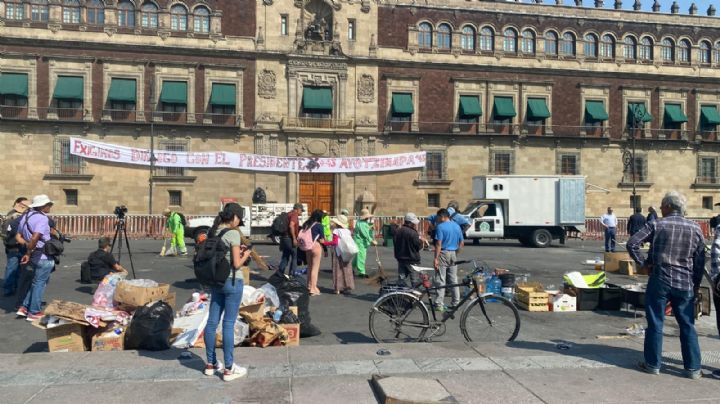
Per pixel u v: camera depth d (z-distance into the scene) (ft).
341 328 33.12
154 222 104.63
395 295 28.84
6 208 109.40
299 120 120.67
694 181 138.62
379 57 124.98
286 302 30.83
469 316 29.63
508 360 24.31
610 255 59.21
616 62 135.54
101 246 47.47
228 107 119.24
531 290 39.11
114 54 114.32
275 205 88.53
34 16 111.75
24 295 34.94
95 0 114.52
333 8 122.93
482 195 93.30
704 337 29.73
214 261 20.80
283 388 20.38
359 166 121.70
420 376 21.95
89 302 38.83
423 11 127.13
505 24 130.93
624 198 135.03
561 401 19.38
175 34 116.88
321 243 44.86
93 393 19.72
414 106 126.31
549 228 94.89
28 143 110.63
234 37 118.93
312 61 121.90
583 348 26.71
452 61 128.16
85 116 112.27
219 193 117.70
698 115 139.54
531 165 131.03
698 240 22.25
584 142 133.28
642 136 136.05
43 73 111.55
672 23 138.21
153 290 29.96
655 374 22.48
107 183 113.29
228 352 21.13
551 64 132.77
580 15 134.21
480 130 128.98
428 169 126.82
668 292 22.29
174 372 22.09
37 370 22.25
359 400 19.29
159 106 115.96
